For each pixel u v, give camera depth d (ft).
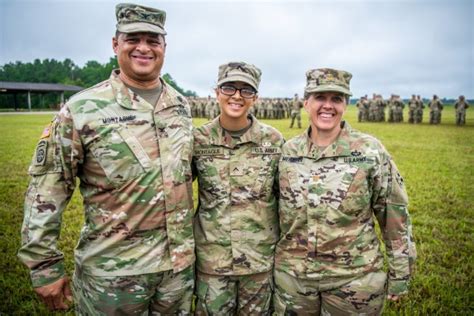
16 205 17.25
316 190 7.11
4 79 229.04
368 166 6.95
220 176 7.82
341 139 7.22
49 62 259.19
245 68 7.56
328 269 7.08
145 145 6.52
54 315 9.22
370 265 7.10
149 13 6.60
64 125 6.22
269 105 84.43
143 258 6.57
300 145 7.54
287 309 7.64
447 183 22.43
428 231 14.58
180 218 6.89
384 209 7.27
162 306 7.07
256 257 7.79
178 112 7.05
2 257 11.93
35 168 6.31
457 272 11.37
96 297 6.66
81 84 216.13
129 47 6.54
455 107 68.28
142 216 6.50
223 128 7.98
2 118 84.84
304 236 7.27
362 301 6.99
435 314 9.32
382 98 81.66
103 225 6.57
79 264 6.88
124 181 6.41
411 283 10.66
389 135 49.83
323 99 7.14
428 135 49.88
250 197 7.82
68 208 16.84
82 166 6.64
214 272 7.75
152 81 6.93
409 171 25.84
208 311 7.92
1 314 9.15
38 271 6.36
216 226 7.80
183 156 6.91
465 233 14.57
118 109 6.48
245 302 8.09
